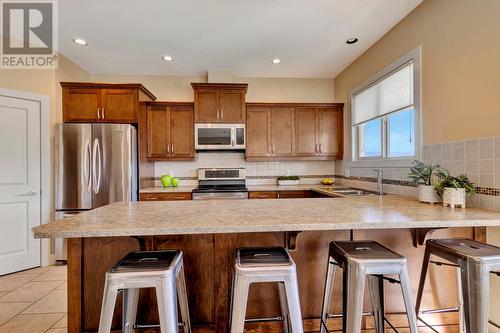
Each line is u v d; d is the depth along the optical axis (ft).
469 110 6.03
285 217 4.68
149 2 7.35
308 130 12.85
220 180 13.06
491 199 5.49
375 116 10.09
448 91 6.61
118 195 10.09
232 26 8.64
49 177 10.06
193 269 5.32
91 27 8.68
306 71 12.95
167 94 13.20
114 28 8.73
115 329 5.21
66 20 8.25
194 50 10.43
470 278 4.04
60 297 7.57
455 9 6.37
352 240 5.41
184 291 4.69
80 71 11.98
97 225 4.15
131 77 13.05
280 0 7.31
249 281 3.89
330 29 8.84
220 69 12.50
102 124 10.05
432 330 5.41
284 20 8.32
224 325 5.30
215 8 7.64
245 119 12.42
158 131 12.14
